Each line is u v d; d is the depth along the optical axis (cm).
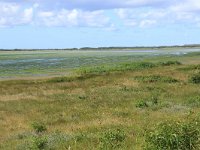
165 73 4606
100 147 1312
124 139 1403
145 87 3453
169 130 1143
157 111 2242
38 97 3184
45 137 1533
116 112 2272
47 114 2417
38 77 5753
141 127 1684
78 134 1602
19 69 7388
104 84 3872
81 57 12681
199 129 1151
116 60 10056
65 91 3497
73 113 2370
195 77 3731
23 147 1484
